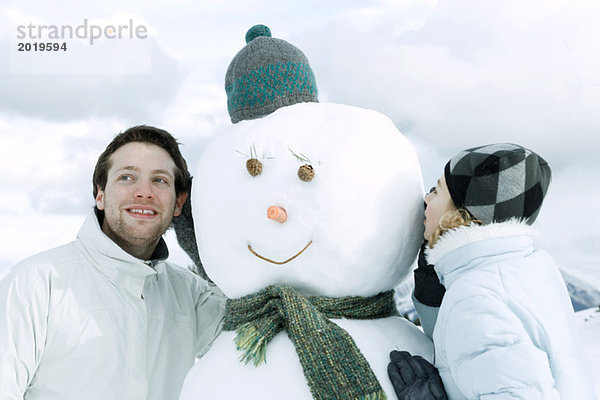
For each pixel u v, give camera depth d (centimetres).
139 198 198
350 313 159
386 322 165
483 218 140
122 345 190
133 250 206
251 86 185
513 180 138
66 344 185
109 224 202
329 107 171
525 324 126
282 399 143
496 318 122
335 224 152
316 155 157
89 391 184
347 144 158
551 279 137
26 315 182
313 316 150
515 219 139
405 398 137
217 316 216
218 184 167
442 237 141
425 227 159
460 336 125
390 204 158
